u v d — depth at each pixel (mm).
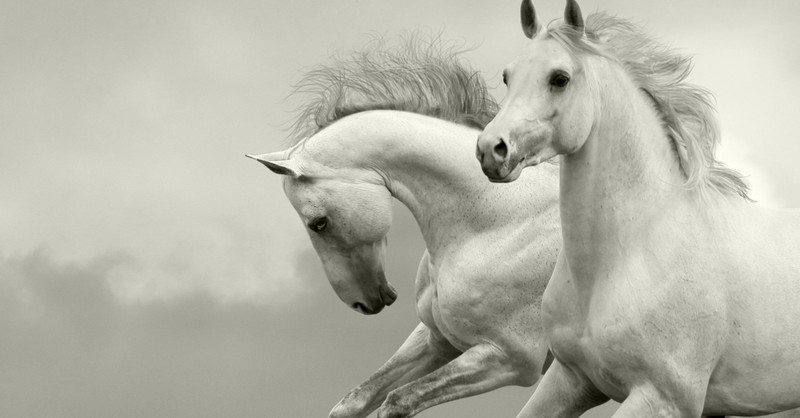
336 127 10859
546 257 10383
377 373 11164
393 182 10719
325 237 10812
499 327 10430
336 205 10625
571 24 7898
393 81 11172
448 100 11109
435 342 11133
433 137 10680
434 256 10711
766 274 8234
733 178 8656
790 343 8203
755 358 8180
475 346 10523
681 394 7996
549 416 8695
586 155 8023
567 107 7762
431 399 10383
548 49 7824
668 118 8359
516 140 7641
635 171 8141
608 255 8086
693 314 7996
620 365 8039
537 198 10555
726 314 8117
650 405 7977
